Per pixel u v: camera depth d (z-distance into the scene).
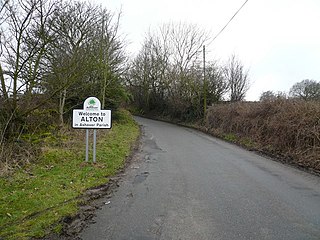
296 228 4.41
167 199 5.69
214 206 5.32
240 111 17.38
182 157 10.40
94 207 5.18
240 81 32.84
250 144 13.78
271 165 9.27
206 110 24.72
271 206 5.36
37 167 7.41
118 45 20.00
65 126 12.74
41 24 8.80
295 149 10.47
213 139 16.81
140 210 5.08
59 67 10.34
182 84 29.72
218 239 4.03
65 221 4.48
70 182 6.39
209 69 27.91
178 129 23.28
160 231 4.25
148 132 19.78
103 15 17.83
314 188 6.64
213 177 7.51
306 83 24.89
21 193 5.43
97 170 7.58
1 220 4.35
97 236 4.06
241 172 8.16
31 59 9.03
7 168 6.87
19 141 8.63
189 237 4.07
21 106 9.25
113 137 13.57
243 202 5.56
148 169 8.38
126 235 4.11
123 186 6.58
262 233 4.23
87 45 12.95
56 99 13.67
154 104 40.34
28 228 4.13
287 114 11.62
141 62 41.34
